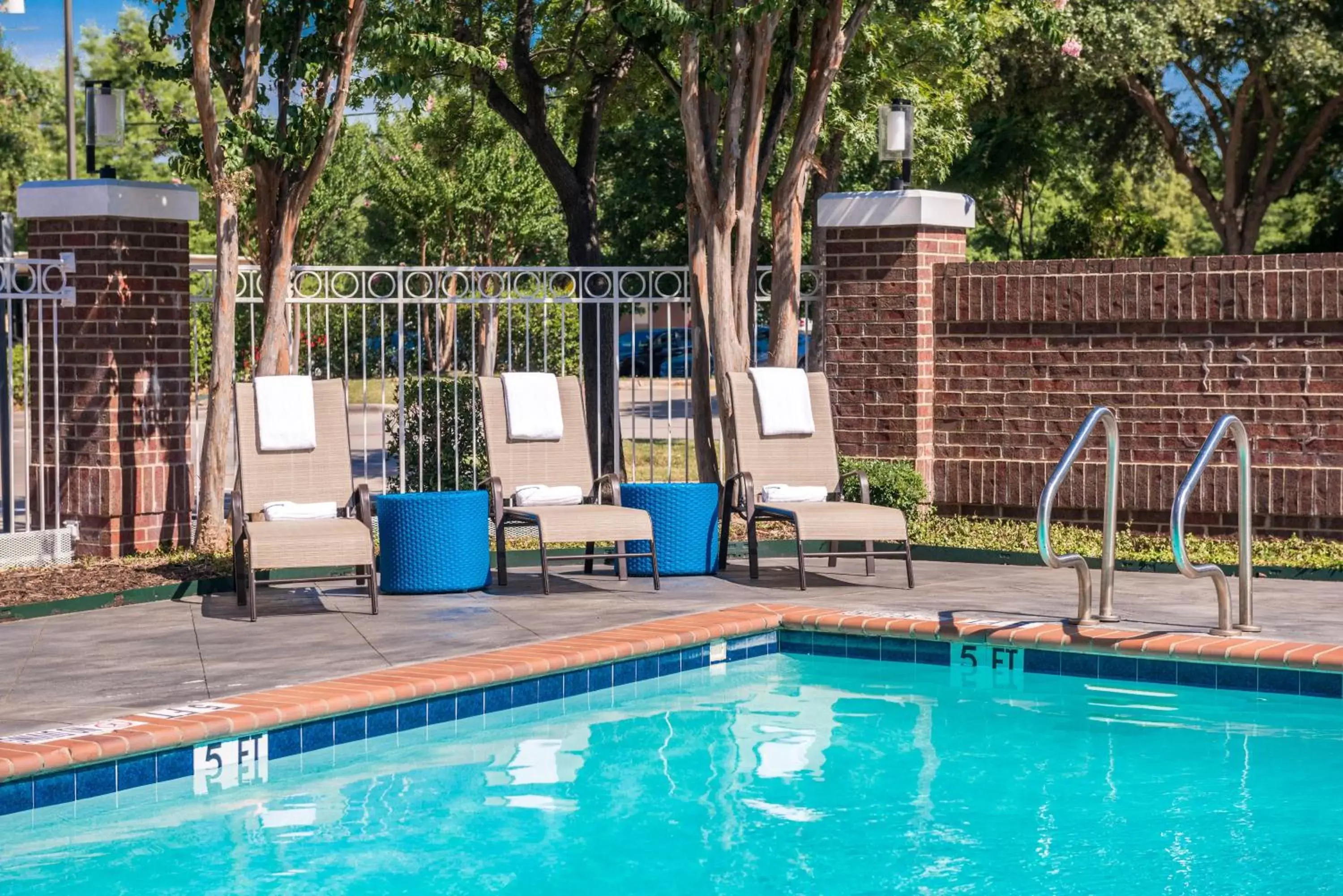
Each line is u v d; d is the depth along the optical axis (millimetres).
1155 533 10430
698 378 10969
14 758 4797
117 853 4676
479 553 8898
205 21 9266
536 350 15156
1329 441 9906
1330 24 25641
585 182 15062
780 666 7594
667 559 9383
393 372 20906
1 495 9891
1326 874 4535
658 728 6340
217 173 9672
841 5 10773
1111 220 28547
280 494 8680
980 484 10938
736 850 4777
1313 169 30969
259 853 4699
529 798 5340
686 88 10539
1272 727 6297
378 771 5656
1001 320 10859
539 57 16578
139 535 9875
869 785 5520
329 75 10477
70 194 9641
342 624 7672
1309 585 8797
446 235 26344
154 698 5852
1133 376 10492
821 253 17500
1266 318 10008
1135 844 4844
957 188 27719
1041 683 7160
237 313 15773
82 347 9742
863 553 8898
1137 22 22734
